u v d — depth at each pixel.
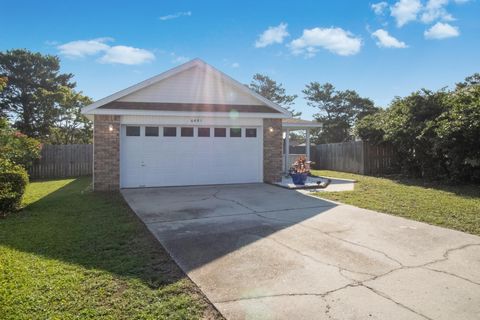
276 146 13.52
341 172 18.64
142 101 11.92
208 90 12.68
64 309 3.28
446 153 12.12
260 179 13.38
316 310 3.30
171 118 12.24
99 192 11.06
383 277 4.09
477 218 6.90
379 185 12.34
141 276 4.11
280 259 4.72
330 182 13.63
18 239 5.61
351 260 4.67
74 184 13.88
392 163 16.78
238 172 13.12
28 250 5.04
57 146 17.77
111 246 5.27
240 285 3.88
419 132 13.23
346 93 38.22
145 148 12.02
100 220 7.04
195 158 12.59
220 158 12.89
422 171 14.05
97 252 4.99
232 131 13.02
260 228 6.40
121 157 11.76
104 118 11.48
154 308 3.34
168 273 4.24
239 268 4.40
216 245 5.38
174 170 12.35
